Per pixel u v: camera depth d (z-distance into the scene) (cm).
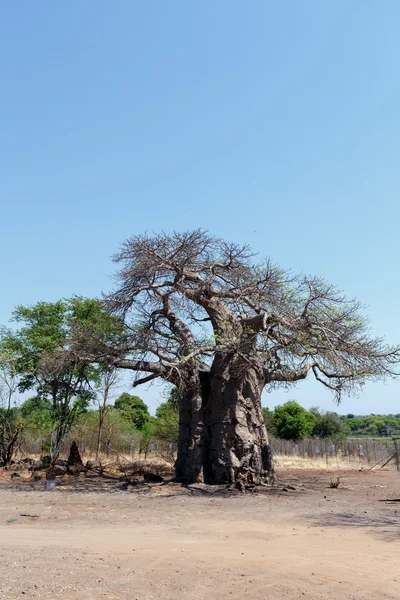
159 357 2003
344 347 1970
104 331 2312
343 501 1603
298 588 712
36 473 2355
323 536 1055
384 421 8062
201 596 674
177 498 1694
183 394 2141
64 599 642
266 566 814
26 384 2738
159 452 3484
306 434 4772
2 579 706
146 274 2108
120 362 2089
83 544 967
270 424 4572
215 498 1697
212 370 2106
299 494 1788
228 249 2094
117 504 1560
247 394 2075
